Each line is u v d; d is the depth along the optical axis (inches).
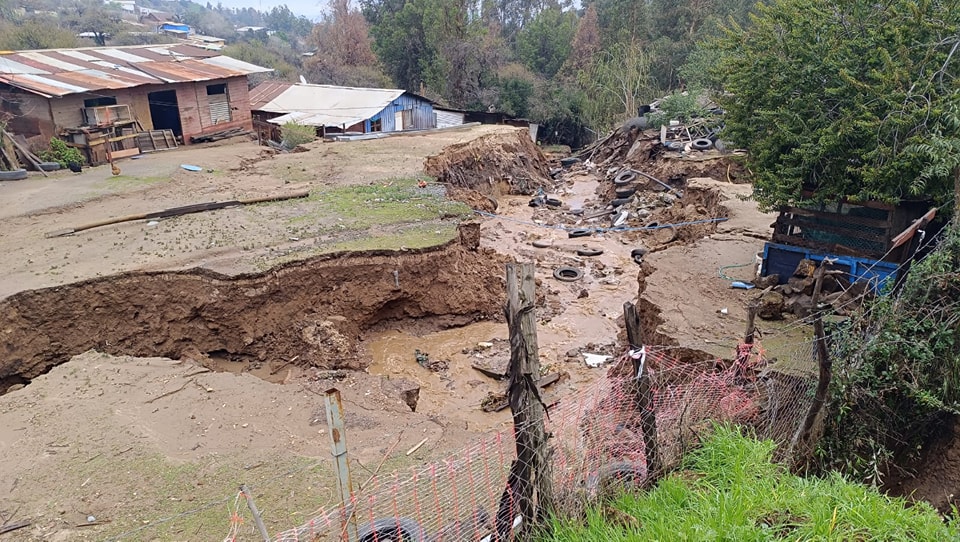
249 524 259.6
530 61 1950.1
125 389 372.8
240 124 1254.3
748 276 499.2
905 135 370.9
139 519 263.9
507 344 573.9
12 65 973.2
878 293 346.6
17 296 450.9
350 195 739.4
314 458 309.0
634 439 247.4
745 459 229.3
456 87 1737.2
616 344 568.1
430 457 313.6
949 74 371.6
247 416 350.6
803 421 276.8
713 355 370.6
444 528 214.1
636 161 1133.7
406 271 575.5
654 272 515.2
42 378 383.2
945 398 286.0
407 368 533.3
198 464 302.4
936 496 293.0
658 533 192.1
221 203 674.2
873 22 408.5
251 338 506.6
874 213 402.9
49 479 289.6
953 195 355.3
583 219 958.4
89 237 576.4
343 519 180.9
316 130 1214.9
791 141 420.8
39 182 776.9
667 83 1692.9
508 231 892.6
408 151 1013.8
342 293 549.3
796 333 391.9
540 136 1736.0
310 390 390.0
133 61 1152.8
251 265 515.8
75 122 928.9
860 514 198.5
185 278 499.8
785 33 443.5
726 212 714.2
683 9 1732.3
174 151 1016.9
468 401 488.7
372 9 2145.7
